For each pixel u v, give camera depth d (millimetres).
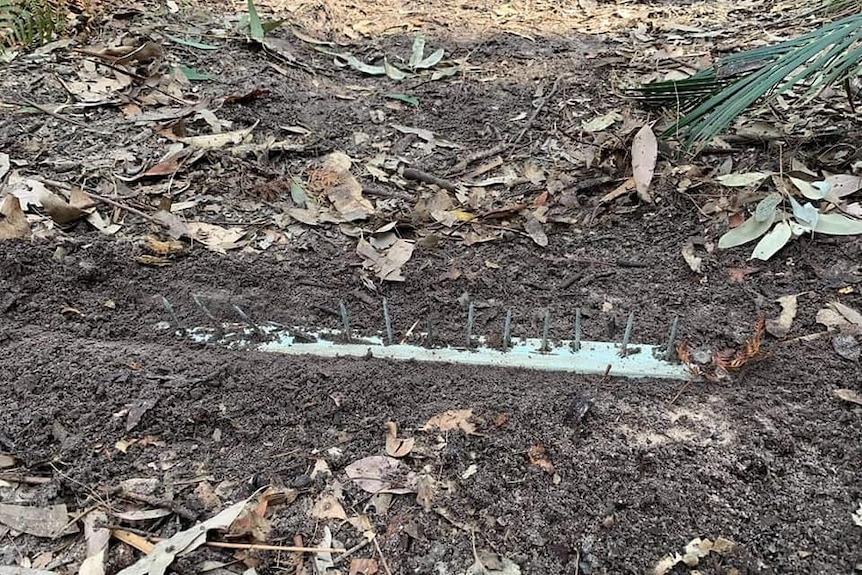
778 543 1325
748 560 1302
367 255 2080
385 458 1480
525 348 1760
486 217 2234
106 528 1361
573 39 3412
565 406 1562
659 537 1337
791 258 1988
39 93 2592
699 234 2111
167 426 1544
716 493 1401
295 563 1323
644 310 1879
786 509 1375
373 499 1415
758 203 2135
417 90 2969
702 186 2248
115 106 2600
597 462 1452
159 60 2828
